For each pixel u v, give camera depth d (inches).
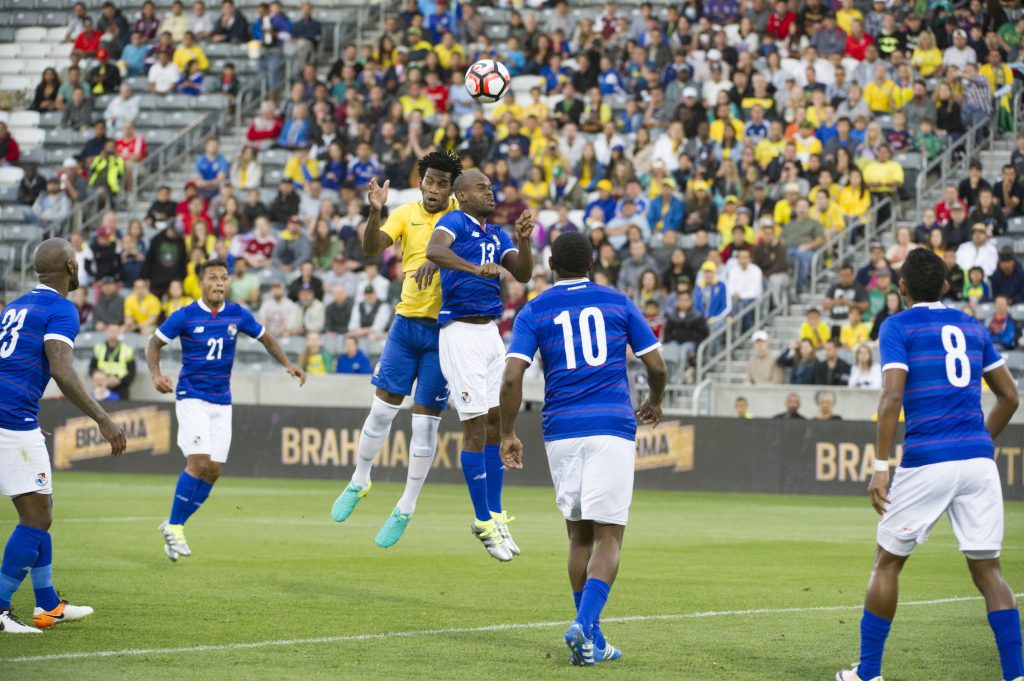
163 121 3516.2
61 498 1993.1
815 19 3166.8
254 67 3609.7
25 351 838.5
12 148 3499.0
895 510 719.1
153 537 1455.5
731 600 1039.6
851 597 1058.1
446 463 2449.6
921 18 3127.5
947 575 1212.5
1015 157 2726.4
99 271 2987.2
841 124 2832.2
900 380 713.6
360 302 2746.1
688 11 3272.6
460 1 3499.0
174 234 2933.1
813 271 2662.4
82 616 896.3
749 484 2338.8
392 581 1129.4
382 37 3422.7
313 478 2517.2
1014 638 704.4
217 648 807.7
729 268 2630.4
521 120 3142.2
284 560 1274.6
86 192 3319.4
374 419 1193.4
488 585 1108.5
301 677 721.6
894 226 2758.4
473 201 1045.8
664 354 2527.1
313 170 3144.7
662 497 2245.3
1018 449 2228.1
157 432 2578.7
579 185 2938.0
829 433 2290.8
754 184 2778.1
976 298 2479.1
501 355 1126.4
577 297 794.2
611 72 3176.7
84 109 3567.9
